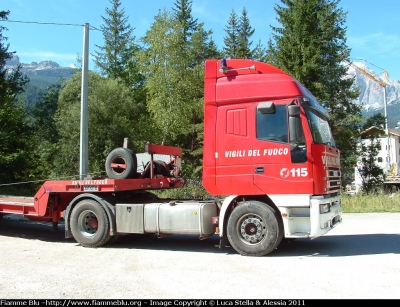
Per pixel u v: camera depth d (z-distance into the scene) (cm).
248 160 812
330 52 2969
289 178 781
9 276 661
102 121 2953
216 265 732
